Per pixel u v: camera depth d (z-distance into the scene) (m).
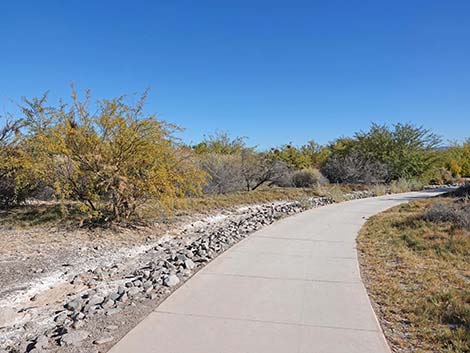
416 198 18.64
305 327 3.99
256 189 21.34
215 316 4.27
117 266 6.70
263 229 9.92
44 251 7.56
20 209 11.64
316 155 31.28
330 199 18.02
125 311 4.46
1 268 6.38
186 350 3.50
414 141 30.17
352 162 27.09
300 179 24.56
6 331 4.11
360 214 12.98
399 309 4.51
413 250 7.32
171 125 9.90
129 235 9.25
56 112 9.23
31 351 3.52
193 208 13.66
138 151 9.42
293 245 7.99
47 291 5.43
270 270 6.11
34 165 9.18
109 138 9.37
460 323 4.08
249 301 4.73
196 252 7.38
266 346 3.58
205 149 24.22
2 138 10.74
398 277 5.72
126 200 9.87
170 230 10.20
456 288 5.14
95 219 10.10
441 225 9.51
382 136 30.09
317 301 4.73
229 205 15.51
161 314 4.32
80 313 4.35
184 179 10.34
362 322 4.11
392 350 3.55
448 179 32.34
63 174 9.47
